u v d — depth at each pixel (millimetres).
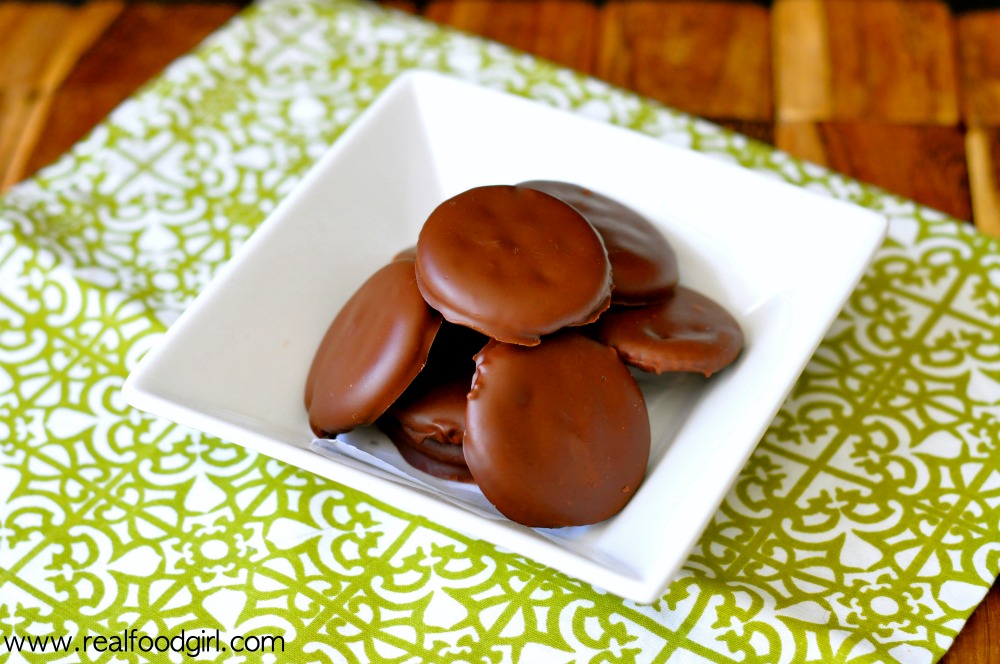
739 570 509
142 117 648
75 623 501
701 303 534
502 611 502
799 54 677
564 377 494
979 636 497
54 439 544
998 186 618
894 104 653
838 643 490
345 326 521
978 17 688
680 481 490
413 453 515
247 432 488
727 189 544
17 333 573
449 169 574
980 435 540
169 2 721
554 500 485
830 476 531
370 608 503
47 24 708
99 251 598
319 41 680
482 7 708
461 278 490
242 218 610
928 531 517
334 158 553
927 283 583
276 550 515
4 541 520
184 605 504
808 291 522
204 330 511
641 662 491
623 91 652
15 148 651
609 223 537
